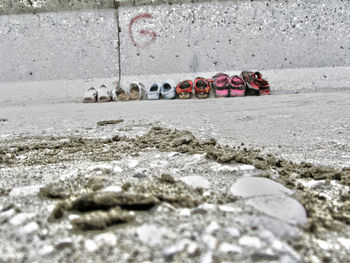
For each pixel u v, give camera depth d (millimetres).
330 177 349
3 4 1728
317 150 493
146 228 228
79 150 498
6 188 311
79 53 1770
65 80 1771
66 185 314
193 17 1722
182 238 216
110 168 376
